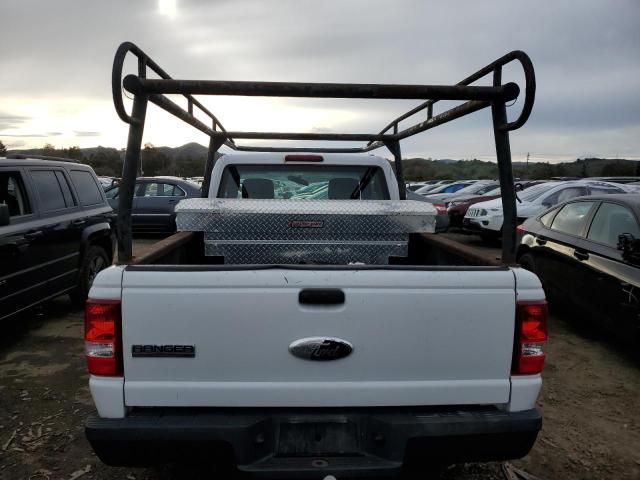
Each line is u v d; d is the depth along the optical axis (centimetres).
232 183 433
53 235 545
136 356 213
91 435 211
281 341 214
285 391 217
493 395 225
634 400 402
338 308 215
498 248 1192
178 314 212
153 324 212
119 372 214
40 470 302
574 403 396
